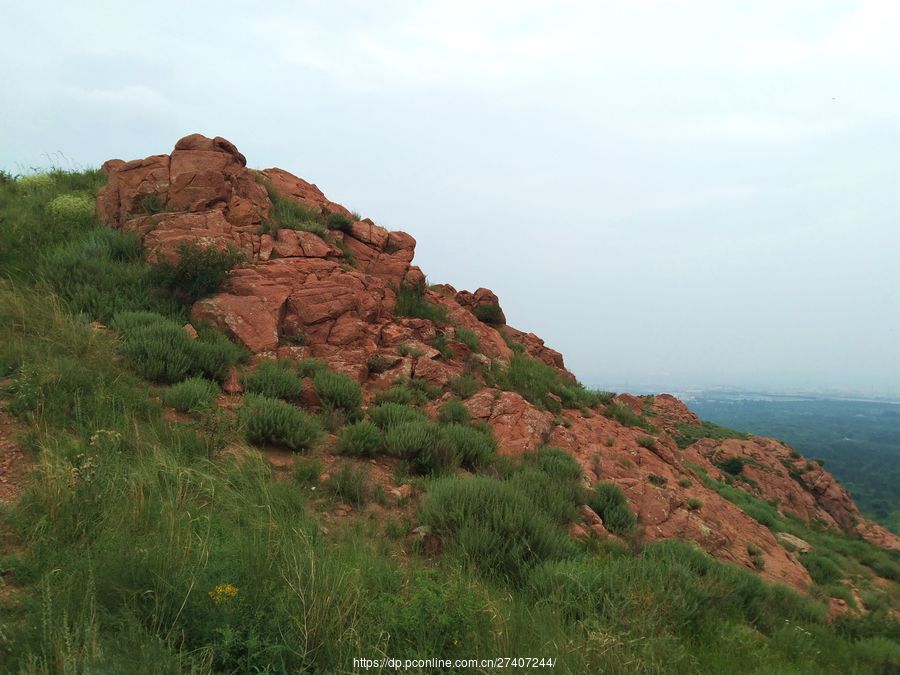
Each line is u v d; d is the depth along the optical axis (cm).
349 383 1097
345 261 1633
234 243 1387
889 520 6481
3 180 1809
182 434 775
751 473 3375
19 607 392
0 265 1166
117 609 392
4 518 514
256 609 402
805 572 1306
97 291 1166
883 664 746
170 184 1509
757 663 570
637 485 1186
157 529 507
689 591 657
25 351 855
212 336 1124
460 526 714
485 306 2275
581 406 1750
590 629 488
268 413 871
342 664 373
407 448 945
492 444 1105
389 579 523
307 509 700
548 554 701
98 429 700
